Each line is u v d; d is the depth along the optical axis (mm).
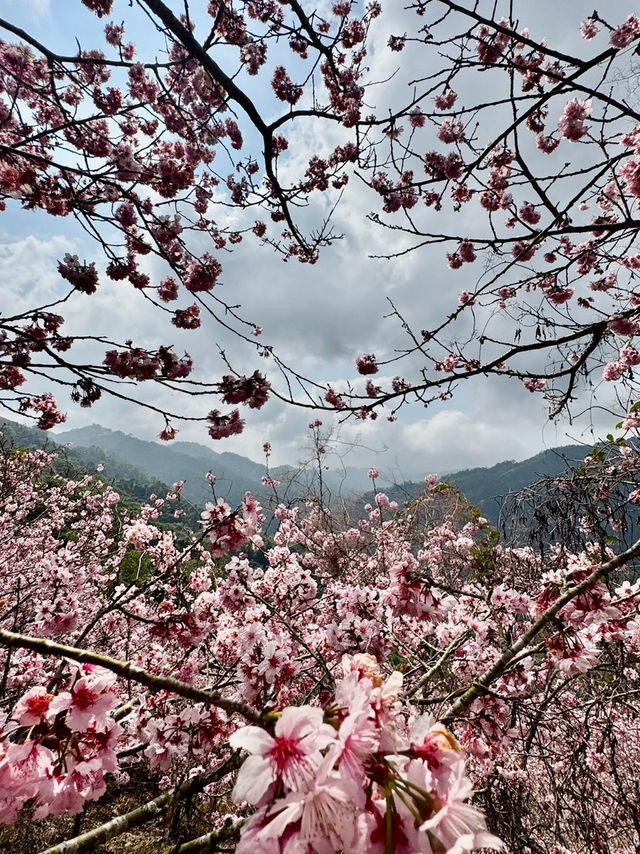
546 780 5441
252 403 3689
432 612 3225
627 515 4070
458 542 7484
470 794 760
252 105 2844
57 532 11992
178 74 2977
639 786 3768
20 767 1260
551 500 4363
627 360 4656
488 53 3367
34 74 3984
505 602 4066
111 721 1380
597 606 2385
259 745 795
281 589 4867
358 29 4102
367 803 792
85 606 7516
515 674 3572
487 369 3344
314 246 4535
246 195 4801
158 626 3699
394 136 4039
